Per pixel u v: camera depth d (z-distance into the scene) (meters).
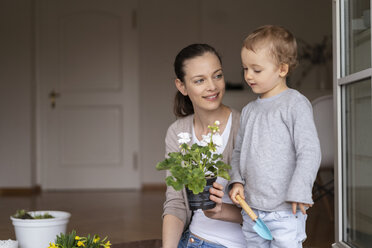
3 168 6.14
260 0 6.26
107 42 6.32
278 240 1.65
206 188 1.66
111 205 4.91
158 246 3.08
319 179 3.92
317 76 6.08
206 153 1.65
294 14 6.21
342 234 2.20
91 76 6.32
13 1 6.14
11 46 6.16
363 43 1.97
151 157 6.34
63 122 6.32
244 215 1.77
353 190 2.11
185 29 6.34
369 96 1.91
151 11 6.34
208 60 1.86
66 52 6.30
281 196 1.66
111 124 6.32
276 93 1.74
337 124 2.21
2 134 6.16
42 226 2.67
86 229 3.67
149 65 6.34
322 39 6.16
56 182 6.32
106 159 6.32
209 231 1.94
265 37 1.68
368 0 1.91
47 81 6.32
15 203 5.17
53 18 6.30
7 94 6.18
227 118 1.99
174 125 2.10
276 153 1.67
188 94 1.96
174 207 1.97
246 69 1.75
